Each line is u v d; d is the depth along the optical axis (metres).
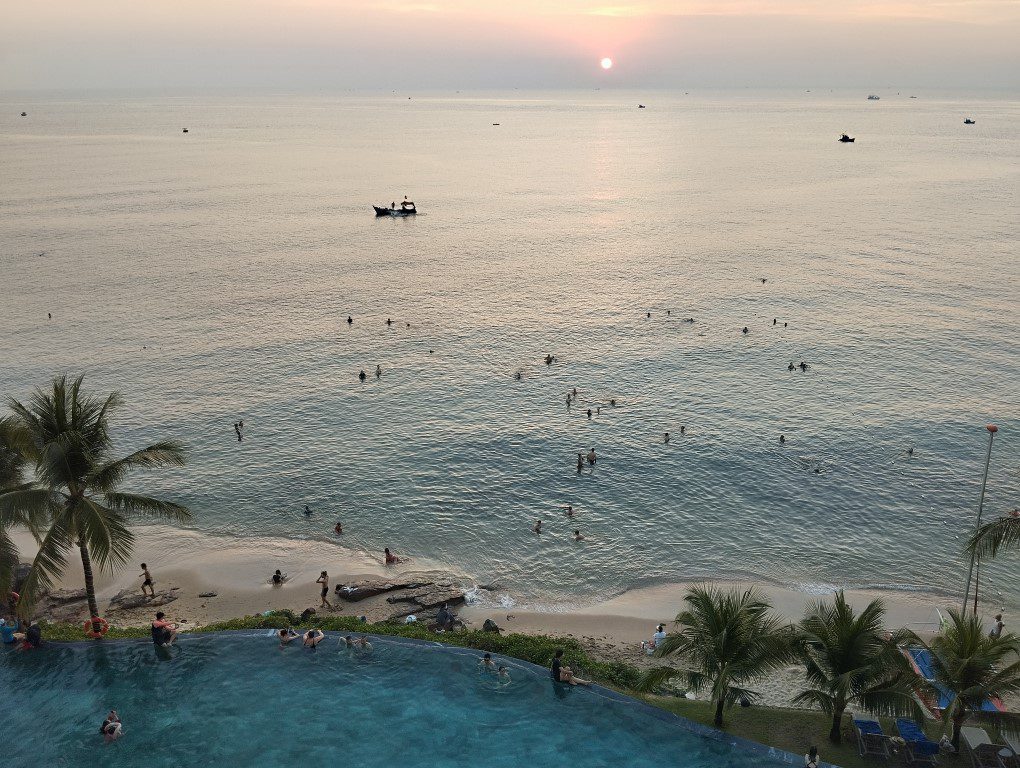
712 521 52.75
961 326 89.81
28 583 30.94
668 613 43.38
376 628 36.34
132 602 43.00
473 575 47.22
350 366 80.94
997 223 147.62
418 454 62.31
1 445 34.59
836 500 54.84
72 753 27.59
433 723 29.20
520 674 31.94
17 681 31.59
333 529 52.19
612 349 85.12
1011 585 45.84
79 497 31.78
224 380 77.12
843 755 27.62
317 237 145.25
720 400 71.44
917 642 29.05
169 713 29.66
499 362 81.81
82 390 73.81
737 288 107.75
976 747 27.66
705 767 27.02
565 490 56.78
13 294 105.06
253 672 32.25
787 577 46.94
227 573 46.75
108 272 117.06
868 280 109.88
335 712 29.75
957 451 61.12
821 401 70.75
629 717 29.50
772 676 36.84
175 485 57.56
